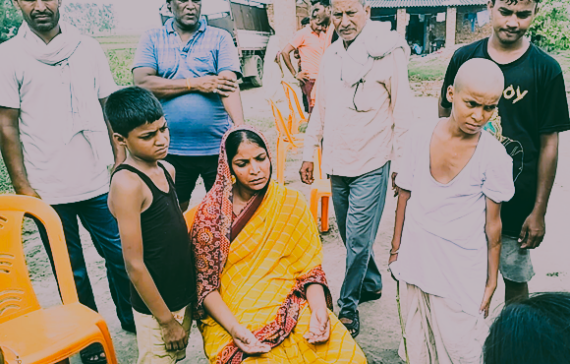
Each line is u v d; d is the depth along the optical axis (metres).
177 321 2.09
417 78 15.35
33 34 2.69
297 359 1.99
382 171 2.97
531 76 2.31
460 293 2.07
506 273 2.59
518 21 2.22
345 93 2.91
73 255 2.90
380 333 3.07
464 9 22.64
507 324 0.82
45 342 2.10
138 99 1.95
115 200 1.94
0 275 2.38
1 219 2.42
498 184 1.98
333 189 3.19
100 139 2.90
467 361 2.11
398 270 2.29
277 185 2.18
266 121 9.82
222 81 3.04
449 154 2.02
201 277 2.12
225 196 2.09
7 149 2.67
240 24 14.87
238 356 1.93
